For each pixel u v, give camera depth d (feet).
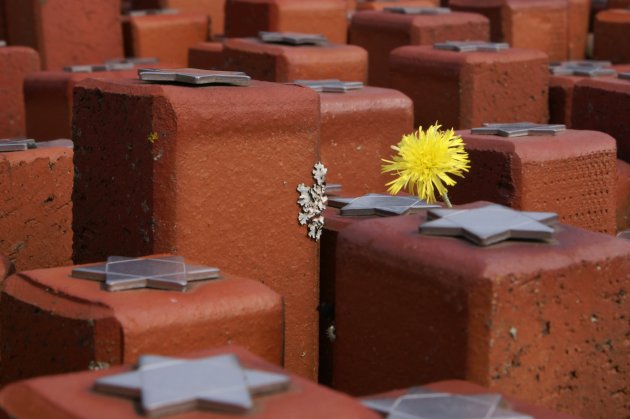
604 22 39.99
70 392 10.59
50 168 22.74
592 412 14.62
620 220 25.29
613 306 14.46
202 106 16.67
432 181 18.12
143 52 42.04
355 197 19.31
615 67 32.09
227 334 14.34
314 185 17.99
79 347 13.98
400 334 14.25
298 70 28.04
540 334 13.74
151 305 13.97
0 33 42.14
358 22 35.60
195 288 14.69
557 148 20.89
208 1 48.55
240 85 17.65
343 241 15.03
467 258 13.47
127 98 17.11
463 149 20.04
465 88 27.91
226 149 16.98
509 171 20.58
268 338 14.73
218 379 10.55
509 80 28.60
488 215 14.71
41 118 32.94
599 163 21.34
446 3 50.37
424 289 13.79
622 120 26.35
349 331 15.08
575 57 44.42
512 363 13.55
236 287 14.84
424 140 17.35
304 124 17.67
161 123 16.56
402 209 17.90
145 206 16.99
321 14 36.22
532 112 29.32
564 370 14.12
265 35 29.68
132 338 13.65
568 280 13.87
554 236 14.52
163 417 9.99
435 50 29.09
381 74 35.01
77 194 18.62
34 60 37.78
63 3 41.11
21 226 22.45
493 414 11.35
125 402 10.37
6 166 22.08
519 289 13.39
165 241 16.81
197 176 16.80
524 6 37.11
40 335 14.56
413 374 14.11
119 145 17.43
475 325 13.26
